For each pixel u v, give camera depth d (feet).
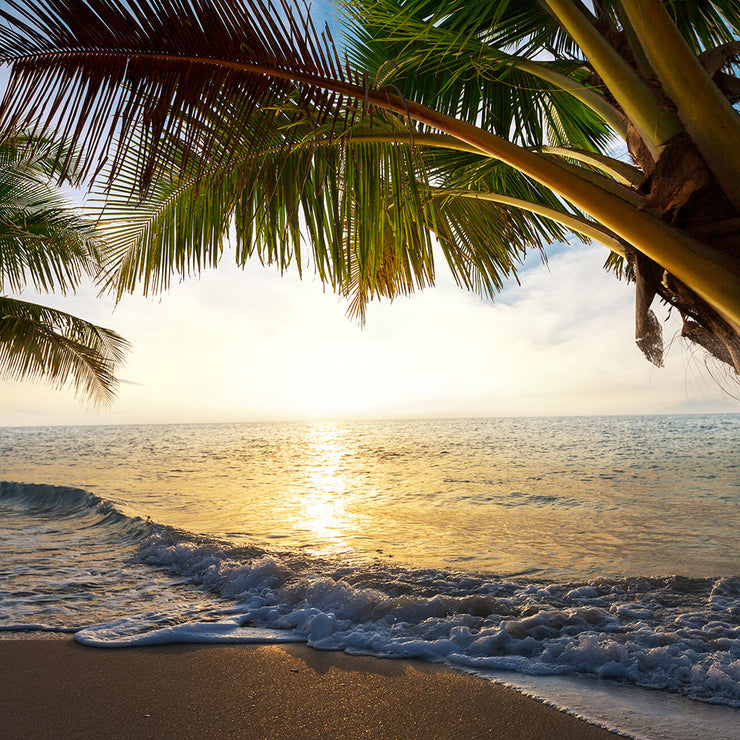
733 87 8.25
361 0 11.37
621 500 31.96
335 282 10.80
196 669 8.43
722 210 7.36
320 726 6.61
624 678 8.02
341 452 89.66
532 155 8.23
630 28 8.50
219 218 11.19
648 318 8.20
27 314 33.94
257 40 8.50
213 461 70.85
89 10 8.22
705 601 11.66
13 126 8.59
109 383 36.32
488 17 11.19
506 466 56.13
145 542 18.89
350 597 11.31
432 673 8.30
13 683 7.88
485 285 16.05
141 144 8.95
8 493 36.50
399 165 10.45
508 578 15.19
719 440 95.55
